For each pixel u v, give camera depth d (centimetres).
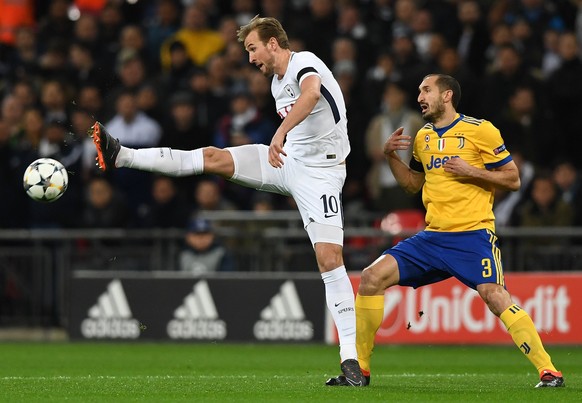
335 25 5906
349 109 5491
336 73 5628
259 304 4809
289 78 2723
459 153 2734
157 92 5734
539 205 4909
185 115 5488
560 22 5941
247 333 4812
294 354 4316
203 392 2577
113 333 4906
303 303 4775
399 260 2756
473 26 5784
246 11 6244
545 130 5309
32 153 5488
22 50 6175
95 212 5266
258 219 4950
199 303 4847
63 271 5012
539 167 5309
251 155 2850
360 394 2514
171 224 5262
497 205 5041
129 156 2783
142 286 4897
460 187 2722
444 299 4681
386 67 5531
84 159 5544
